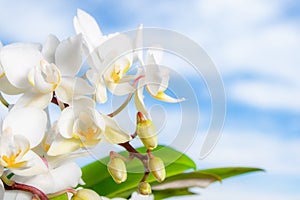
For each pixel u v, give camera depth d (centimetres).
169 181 115
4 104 93
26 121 90
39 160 90
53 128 91
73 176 94
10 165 89
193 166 115
